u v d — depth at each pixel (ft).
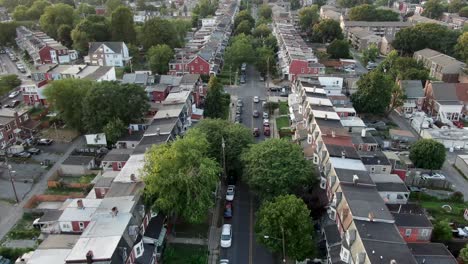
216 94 385.50
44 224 229.45
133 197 204.85
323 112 303.48
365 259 163.02
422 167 287.28
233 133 279.49
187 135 251.80
